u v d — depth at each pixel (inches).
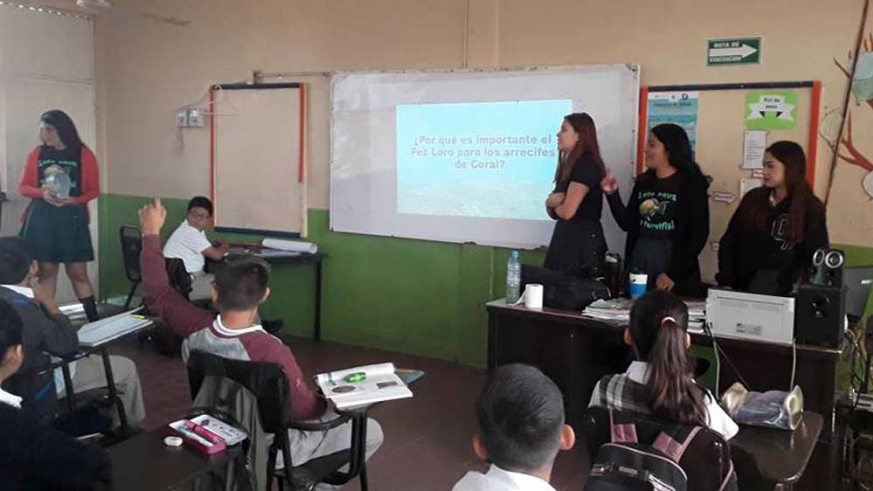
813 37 164.1
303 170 239.0
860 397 139.6
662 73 181.0
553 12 193.8
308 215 240.4
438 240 216.2
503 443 56.4
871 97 158.6
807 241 142.9
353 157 227.9
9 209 258.8
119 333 120.5
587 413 87.0
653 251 163.9
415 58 215.9
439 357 219.9
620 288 166.4
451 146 210.7
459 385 195.5
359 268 232.1
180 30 260.4
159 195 272.7
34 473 69.5
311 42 234.4
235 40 249.1
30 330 107.7
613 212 170.7
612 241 188.7
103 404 119.4
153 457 79.0
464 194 210.4
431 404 180.9
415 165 217.3
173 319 115.6
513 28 199.9
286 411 93.3
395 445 156.2
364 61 225.1
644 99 182.1
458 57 209.0
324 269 238.7
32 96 263.0
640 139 183.3
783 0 166.6
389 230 224.1
